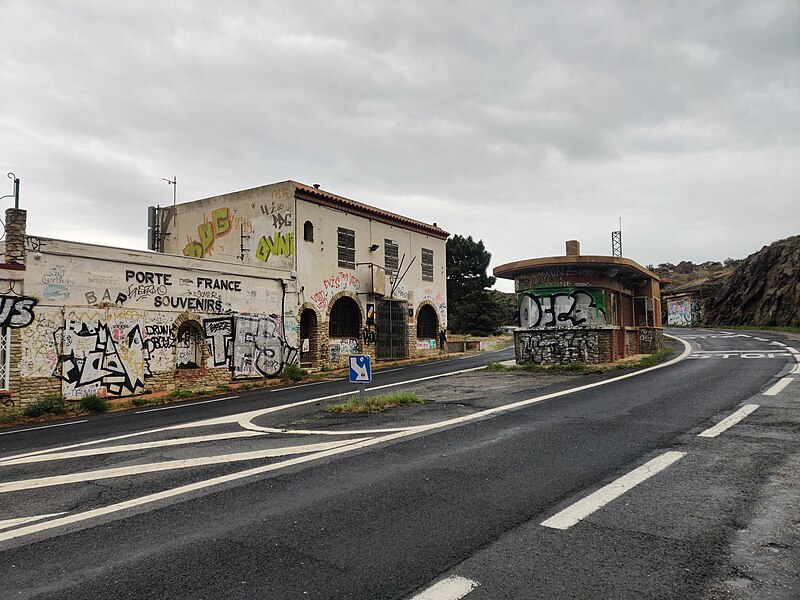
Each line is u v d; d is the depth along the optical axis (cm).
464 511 498
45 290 1538
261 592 359
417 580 368
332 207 2564
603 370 1745
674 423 869
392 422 980
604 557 396
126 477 677
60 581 386
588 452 702
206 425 1080
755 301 4803
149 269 1784
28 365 1494
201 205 2677
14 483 680
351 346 2638
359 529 463
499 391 1356
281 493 575
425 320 3206
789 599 334
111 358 1666
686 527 449
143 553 430
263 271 2183
